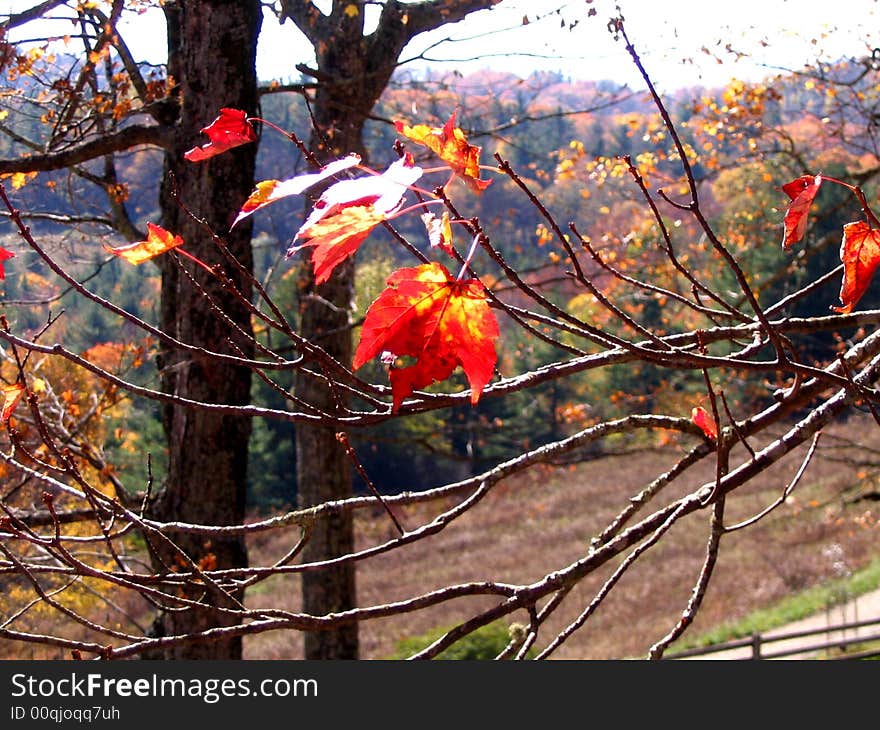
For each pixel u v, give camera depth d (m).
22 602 8.66
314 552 10.40
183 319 7.29
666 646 2.77
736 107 9.73
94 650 2.29
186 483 7.60
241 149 7.19
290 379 35.34
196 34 7.18
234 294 2.14
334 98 8.55
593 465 42.94
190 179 7.23
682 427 3.01
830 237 9.38
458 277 1.24
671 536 30.30
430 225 1.24
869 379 2.89
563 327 2.04
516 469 2.79
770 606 22.92
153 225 1.48
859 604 21.39
